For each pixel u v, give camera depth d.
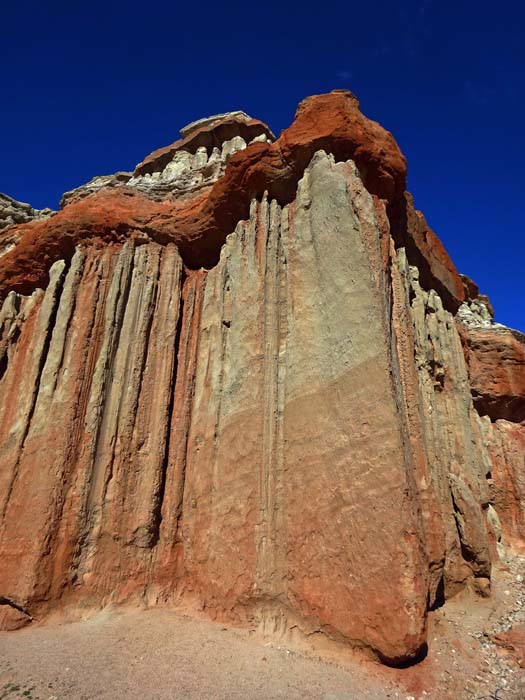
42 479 14.51
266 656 9.88
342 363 12.01
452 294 21.59
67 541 13.66
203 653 10.15
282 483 12.16
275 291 14.52
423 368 16.23
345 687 8.66
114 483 14.67
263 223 15.68
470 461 16.52
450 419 16.97
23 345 19.06
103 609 13.01
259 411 13.18
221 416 14.59
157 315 17.48
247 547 11.91
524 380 23.06
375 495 10.34
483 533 13.98
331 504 10.95
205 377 16.08
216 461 14.10
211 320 16.91
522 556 17.95
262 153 15.83
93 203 19.50
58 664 9.95
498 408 23.25
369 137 15.05
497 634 10.93
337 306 12.70
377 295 12.30
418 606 9.20
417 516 10.22
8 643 11.52
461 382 18.41
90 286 17.73
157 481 14.82
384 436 10.65
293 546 11.30
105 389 15.93
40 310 18.56
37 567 13.14
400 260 16.23
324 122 15.09
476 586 13.35
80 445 15.07
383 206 15.02
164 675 9.30
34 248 19.69
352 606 9.91
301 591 10.78
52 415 15.57
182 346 17.22
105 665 9.83
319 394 12.20
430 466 14.48
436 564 11.56
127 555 13.88
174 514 14.51
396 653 9.06
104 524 14.10
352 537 10.38
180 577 13.84
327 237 13.62
